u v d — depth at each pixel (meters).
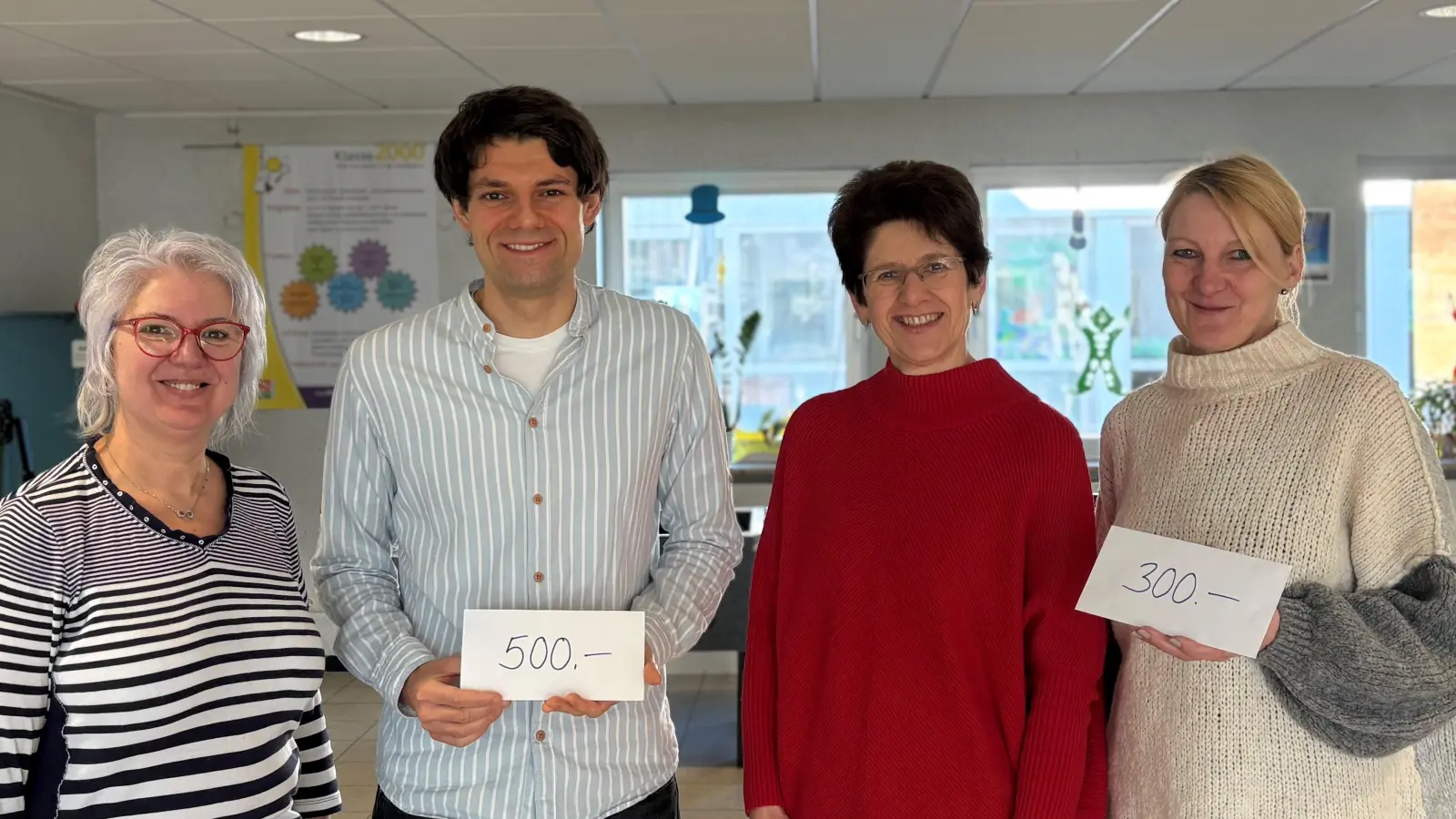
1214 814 1.41
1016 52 4.54
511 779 1.58
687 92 5.23
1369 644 1.30
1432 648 1.31
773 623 1.71
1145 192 5.61
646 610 1.60
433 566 1.61
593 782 1.59
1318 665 1.33
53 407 5.02
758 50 4.43
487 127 1.56
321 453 5.71
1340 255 5.41
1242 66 4.84
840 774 1.56
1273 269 1.46
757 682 1.69
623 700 1.47
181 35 4.14
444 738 1.45
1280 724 1.40
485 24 4.00
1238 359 1.48
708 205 5.51
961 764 1.49
